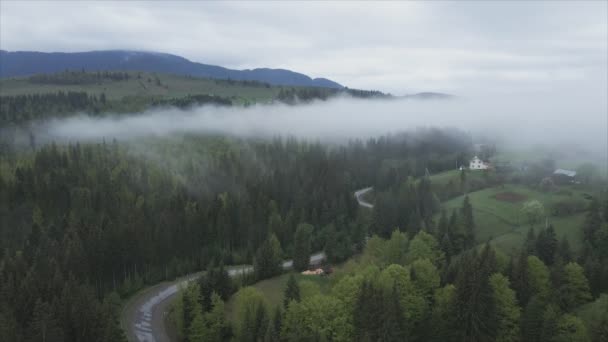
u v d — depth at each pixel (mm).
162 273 127188
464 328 84688
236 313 93438
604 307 89062
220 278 106125
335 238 136625
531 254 115750
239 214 154250
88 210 149375
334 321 83875
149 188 175500
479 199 166500
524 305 93438
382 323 79562
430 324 85562
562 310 94812
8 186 159500
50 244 117125
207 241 145750
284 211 168625
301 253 127812
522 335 86375
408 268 100062
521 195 166375
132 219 132875
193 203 162625
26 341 75688
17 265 102750
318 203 169000
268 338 78375
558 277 98562
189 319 93188
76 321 81062
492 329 84375
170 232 134250
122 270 121438
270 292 110188
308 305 85562
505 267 102750
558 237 130250
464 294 86500
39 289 89562
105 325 81562
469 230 134250
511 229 141250
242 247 149125
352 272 105125
